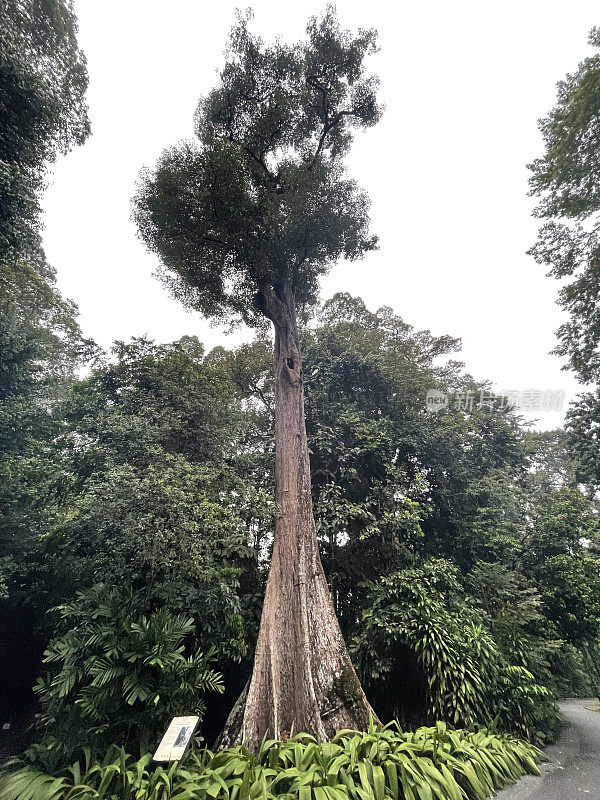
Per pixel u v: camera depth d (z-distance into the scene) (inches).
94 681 179.9
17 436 366.9
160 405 338.3
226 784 139.9
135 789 144.6
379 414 442.6
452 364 584.4
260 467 381.4
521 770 201.6
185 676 198.2
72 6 353.1
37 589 324.8
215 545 242.1
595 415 354.9
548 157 360.2
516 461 486.0
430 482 424.5
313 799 133.3
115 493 228.1
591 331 368.5
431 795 147.9
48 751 182.5
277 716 191.2
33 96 283.4
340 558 339.0
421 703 255.8
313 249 387.5
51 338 499.8
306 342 491.8
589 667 487.2
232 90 376.5
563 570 343.0
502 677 247.0
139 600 221.8
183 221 347.3
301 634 218.5
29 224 304.3
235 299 411.2
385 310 573.3
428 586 277.0
